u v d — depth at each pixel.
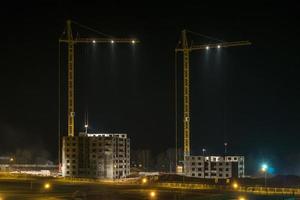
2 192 180.12
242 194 182.25
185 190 193.12
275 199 169.62
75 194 173.12
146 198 166.12
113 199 163.88
